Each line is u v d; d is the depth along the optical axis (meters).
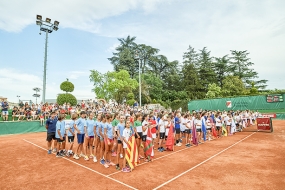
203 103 32.72
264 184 5.84
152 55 63.91
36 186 5.87
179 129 12.17
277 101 26.83
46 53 27.67
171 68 63.28
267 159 8.48
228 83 51.09
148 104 42.34
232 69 65.31
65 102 25.27
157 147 11.57
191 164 7.92
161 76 65.50
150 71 60.66
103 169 7.36
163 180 6.23
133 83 43.06
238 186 5.73
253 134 16.44
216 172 6.92
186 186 5.75
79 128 8.75
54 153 9.90
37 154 9.72
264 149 10.48
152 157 9.06
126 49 58.78
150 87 50.62
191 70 59.16
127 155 7.19
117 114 9.23
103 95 43.81
